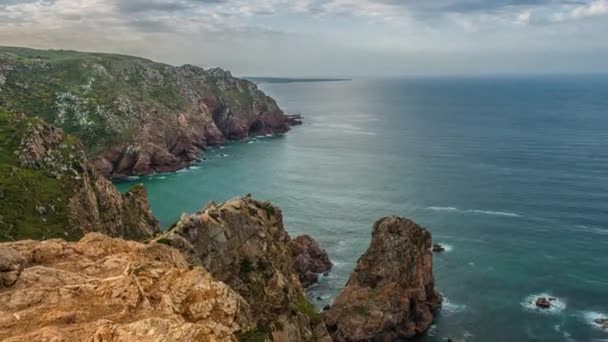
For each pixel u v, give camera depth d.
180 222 46.84
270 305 46.19
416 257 82.81
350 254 110.81
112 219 100.56
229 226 49.41
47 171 96.69
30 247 30.25
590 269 100.25
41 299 24.20
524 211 136.12
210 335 22.31
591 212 134.62
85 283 25.97
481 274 97.81
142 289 25.38
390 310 77.12
